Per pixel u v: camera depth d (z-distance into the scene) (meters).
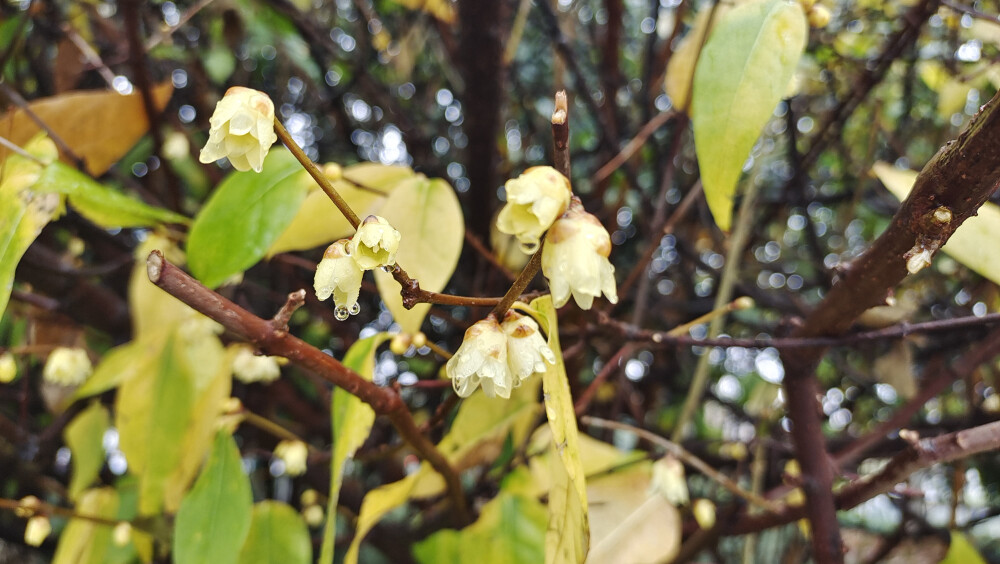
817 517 0.23
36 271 0.34
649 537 0.26
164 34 0.35
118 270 0.39
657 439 0.28
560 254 0.12
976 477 0.52
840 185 0.49
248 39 0.46
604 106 0.45
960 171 0.13
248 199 0.21
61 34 0.35
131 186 0.37
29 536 0.30
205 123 0.44
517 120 0.57
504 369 0.14
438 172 0.47
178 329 0.30
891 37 0.35
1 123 0.25
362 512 0.23
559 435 0.14
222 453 0.24
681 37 0.48
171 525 0.31
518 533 0.26
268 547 0.27
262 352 0.16
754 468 0.38
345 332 0.41
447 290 0.45
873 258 0.17
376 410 0.18
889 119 0.46
